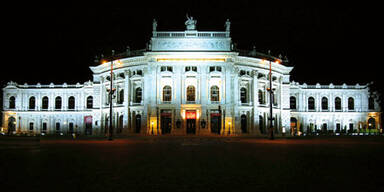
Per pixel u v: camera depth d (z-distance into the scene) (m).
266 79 77.50
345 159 17.62
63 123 88.88
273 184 10.46
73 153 21.83
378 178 11.49
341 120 90.38
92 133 82.56
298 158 18.22
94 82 83.19
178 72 69.69
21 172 12.88
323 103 90.94
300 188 9.83
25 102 89.81
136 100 74.38
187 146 30.00
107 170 13.49
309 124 89.50
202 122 68.44
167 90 70.81
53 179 11.33
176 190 9.61
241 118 73.81
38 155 20.28
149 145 31.81
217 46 69.69
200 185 10.35
